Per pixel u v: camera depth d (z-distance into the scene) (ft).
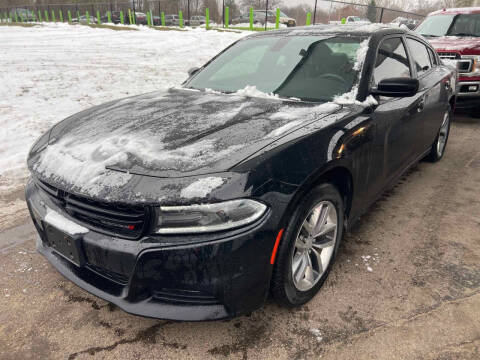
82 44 42.98
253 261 5.38
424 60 12.10
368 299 7.05
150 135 6.39
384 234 9.39
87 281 5.91
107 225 5.49
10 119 17.63
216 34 54.34
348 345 6.03
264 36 10.85
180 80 28.22
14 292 7.24
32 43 43.16
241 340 6.13
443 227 9.73
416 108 10.27
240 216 5.19
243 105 7.82
